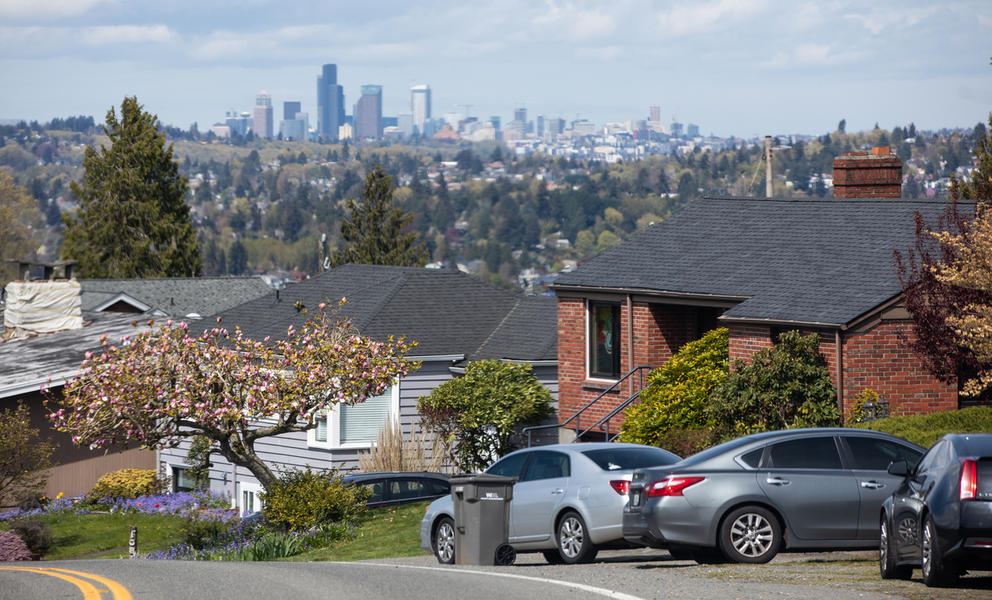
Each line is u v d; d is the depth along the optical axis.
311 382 56.97
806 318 55.16
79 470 79.00
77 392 55.94
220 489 80.50
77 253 167.75
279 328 80.81
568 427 69.38
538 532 38.66
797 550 34.38
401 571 33.44
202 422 56.38
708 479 33.84
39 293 89.75
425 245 148.88
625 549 41.09
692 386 59.16
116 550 64.06
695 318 66.25
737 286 60.72
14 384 73.19
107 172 170.00
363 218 148.12
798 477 34.06
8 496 68.25
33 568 39.03
